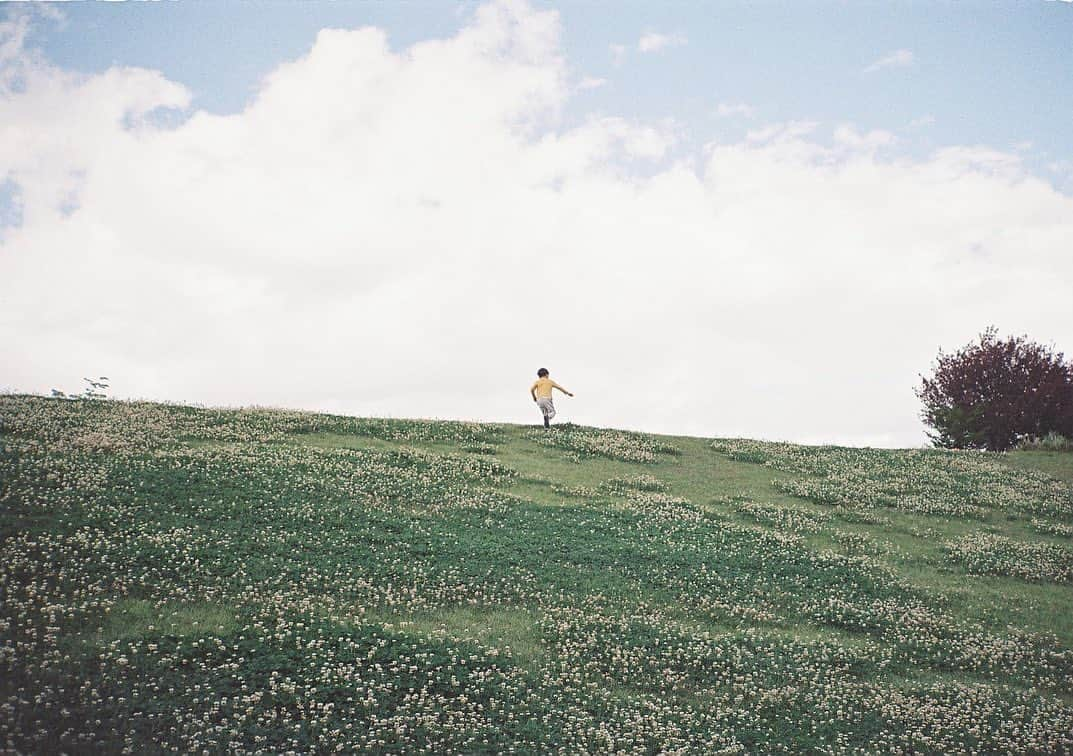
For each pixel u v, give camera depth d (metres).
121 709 12.35
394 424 38.00
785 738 14.98
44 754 10.82
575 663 17.00
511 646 17.34
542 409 41.69
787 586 23.41
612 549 24.47
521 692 15.27
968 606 23.42
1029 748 15.27
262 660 14.59
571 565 22.88
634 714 15.12
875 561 26.47
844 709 16.38
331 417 37.62
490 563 22.02
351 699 13.92
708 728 15.03
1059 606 23.97
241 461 27.14
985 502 34.56
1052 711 16.95
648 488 32.88
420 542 22.70
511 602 19.94
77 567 17.17
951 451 45.28
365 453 31.47
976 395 54.62
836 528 29.84
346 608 17.92
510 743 13.46
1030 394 52.03
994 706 16.97
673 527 27.48
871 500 33.84
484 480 30.61
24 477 21.78
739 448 41.53
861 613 21.83
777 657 18.47
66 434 27.22
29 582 16.27
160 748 11.62
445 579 20.53
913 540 29.42
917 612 22.38
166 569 18.03
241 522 21.69
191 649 14.49
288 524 22.22
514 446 37.28
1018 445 50.50
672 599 21.52
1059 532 31.17
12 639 13.89
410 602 18.86
